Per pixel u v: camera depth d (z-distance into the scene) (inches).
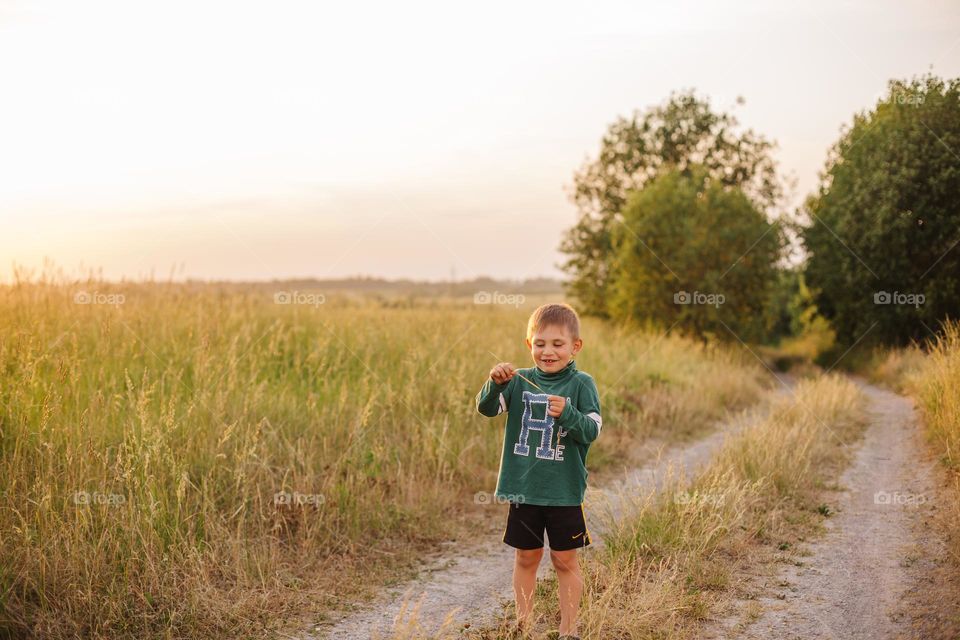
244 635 153.4
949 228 504.4
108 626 149.6
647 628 147.0
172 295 392.5
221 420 230.7
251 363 299.9
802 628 148.0
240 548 186.1
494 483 269.0
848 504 234.1
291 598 171.2
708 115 1223.5
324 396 293.3
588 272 1119.6
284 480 213.6
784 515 222.4
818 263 810.8
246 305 406.3
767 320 997.8
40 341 253.0
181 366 283.4
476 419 309.3
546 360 145.9
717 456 268.8
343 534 208.5
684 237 858.8
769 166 1217.4
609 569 179.2
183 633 152.3
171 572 164.7
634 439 358.3
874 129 571.5
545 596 170.6
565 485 140.9
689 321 848.3
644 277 873.5
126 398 241.6
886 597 159.5
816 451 295.3
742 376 594.2
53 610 150.7
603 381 446.0
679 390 466.3
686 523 197.6
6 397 213.5
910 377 466.0
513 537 143.2
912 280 573.9
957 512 202.1
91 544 165.5
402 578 189.6
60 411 204.4
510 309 577.3
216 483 208.1
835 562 184.1
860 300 737.0
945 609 148.8
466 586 183.6
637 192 927.0
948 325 394.9
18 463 186.5
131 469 180.9
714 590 168.9
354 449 250.1
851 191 652.7
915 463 270.7
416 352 344.8
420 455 268.8
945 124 476.1
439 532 221.9
